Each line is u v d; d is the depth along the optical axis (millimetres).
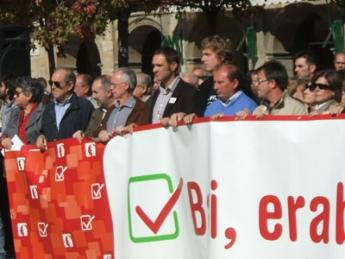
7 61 34469
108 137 16500
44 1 41906
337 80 16938
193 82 26281
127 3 40844
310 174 14234
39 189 17797
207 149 14945
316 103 17078
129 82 20328
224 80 17406
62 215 17484
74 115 23078
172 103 19641
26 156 17875
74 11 41000
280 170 14422
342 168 14031
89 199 17000
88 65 73812
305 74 22016
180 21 64438
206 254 15062
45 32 42062
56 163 17484
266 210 14531
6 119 30922
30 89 24469
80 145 16984
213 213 14828
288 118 14336
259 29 59438
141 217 16062
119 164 16453
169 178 15688
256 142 14547
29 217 18031
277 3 56625
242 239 14641
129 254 16328
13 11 42719
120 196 16500
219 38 19094
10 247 24969
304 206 14289
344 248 14023
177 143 15500
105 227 16812
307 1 56281
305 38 58375
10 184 18125
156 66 19766
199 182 15133
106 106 22969
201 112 19375
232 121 14680
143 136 15961
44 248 17906
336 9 53000
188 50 64062
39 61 72875
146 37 68812
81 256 17297
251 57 59781
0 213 24391
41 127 23719
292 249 14398
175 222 15617
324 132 14133
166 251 15773
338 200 14062
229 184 14711
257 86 17328
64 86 23156
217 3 50000
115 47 70062
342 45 54406
